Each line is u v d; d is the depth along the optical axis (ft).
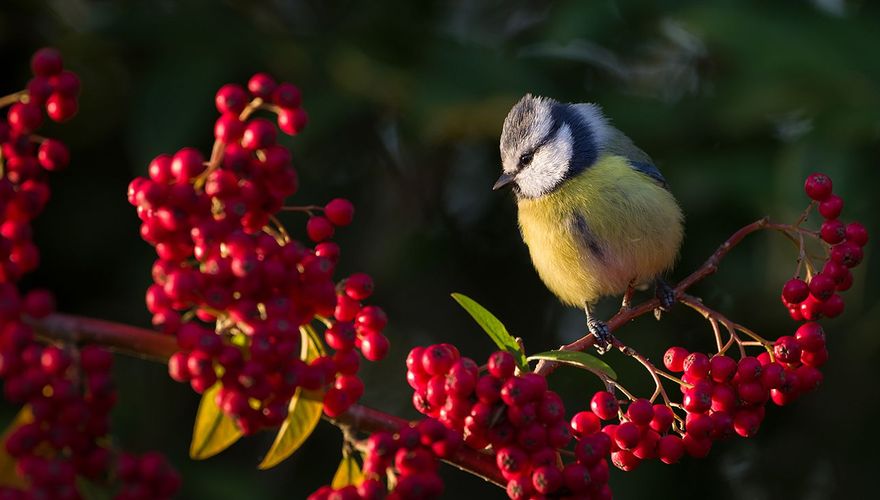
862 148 24.81
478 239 32.78
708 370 14.89
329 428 29.58
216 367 11.20
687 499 28.81
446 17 31.50
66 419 10.09
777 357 15.21
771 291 26.12
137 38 26.89
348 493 11.68
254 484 25.02
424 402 12.92
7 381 10.18
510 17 32.50
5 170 11.71
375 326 12.88
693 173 26.76
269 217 12.17
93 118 28.84
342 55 28.30
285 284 11.50
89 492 11.60
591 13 26.14
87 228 28.32
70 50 28.48
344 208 12.52
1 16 28.50
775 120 27.04
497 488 29.68
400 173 32.48
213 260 11.09
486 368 12.62
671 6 25.73
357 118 31.60
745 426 15.07
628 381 28.50
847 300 26.71
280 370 11.23
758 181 26.05
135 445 25.94
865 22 25.27
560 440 12.32
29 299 10.45
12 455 10.24
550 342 32.24
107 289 28.50
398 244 30.53
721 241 28.94
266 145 11.53
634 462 14.80
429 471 11.96
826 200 16.43
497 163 33.53
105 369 10.36
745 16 24.68
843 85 24.32
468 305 13.61
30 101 11.48
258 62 27.73
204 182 11.94
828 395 29.17
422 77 27.22
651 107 28.53
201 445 12.87
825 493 29.68
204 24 27.20
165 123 25.57
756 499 30.25
